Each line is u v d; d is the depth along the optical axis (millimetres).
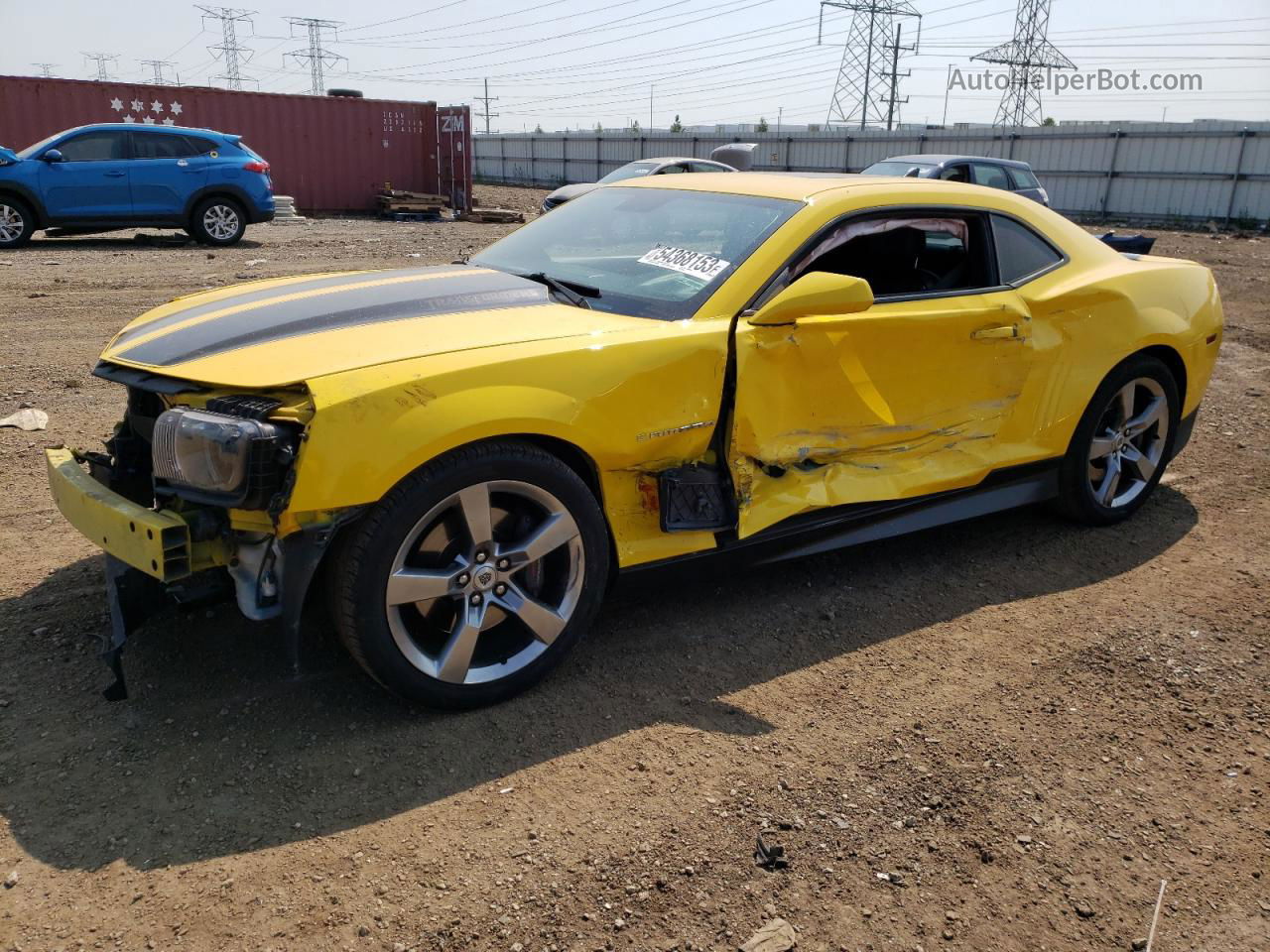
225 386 2611
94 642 3215
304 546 2531
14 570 3693
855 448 3607
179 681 3010
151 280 10797
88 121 19078
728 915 2213
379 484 2531
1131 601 3912
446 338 2844
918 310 3629
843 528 3689
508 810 2518
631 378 2959
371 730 2814
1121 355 4320
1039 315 4023
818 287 3170
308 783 2578
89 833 2369
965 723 3023
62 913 2121
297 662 2621
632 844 2420
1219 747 2969
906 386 3652
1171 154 27906
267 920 2127
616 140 44594
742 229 3514
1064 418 4246
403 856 2338
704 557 3316
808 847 2443
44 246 14008
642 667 3252
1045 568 4195
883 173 14969
